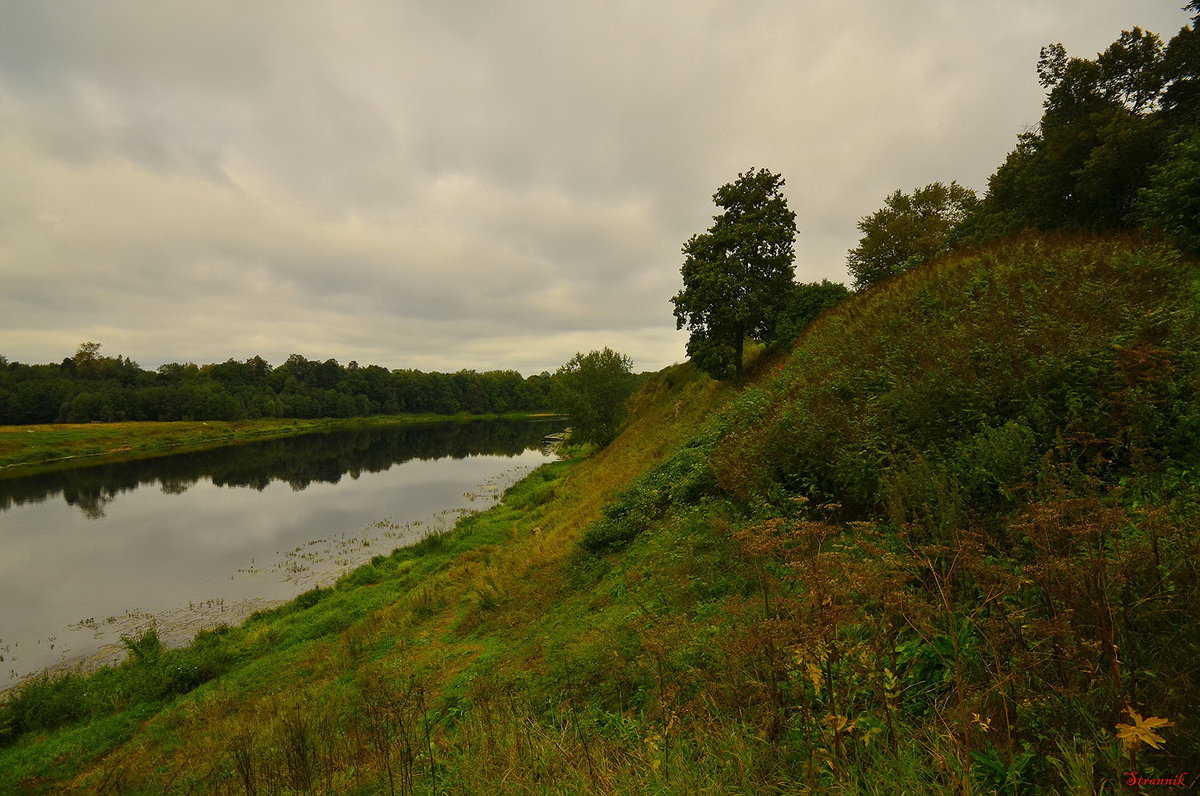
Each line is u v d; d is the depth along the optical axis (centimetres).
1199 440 445
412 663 948
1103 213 1712
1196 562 282
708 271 2195
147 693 1162
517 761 410
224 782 660
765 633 340
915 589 396
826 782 283
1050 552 309
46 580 2225
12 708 1136
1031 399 565
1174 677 238
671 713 408
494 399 15850
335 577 2122
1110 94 1836
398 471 5228
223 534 2922
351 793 496
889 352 917
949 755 261
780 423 870
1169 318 597
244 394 12938
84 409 10194
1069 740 248
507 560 1498
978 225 2238
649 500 1215
